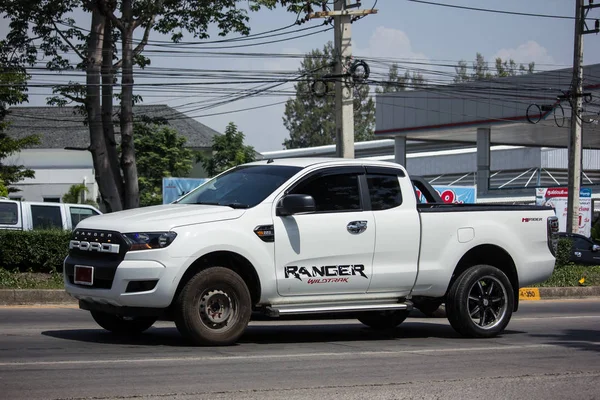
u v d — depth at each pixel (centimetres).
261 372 695
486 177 4044
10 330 975
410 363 773
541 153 5134
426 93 4219
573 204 2725
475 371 738
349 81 2255
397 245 923
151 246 785
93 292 802
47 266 1630
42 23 2391
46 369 682
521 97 3788
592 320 1305
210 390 612
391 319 1072
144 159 4384
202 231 806
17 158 5072
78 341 867
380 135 4428
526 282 1025
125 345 837
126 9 2355
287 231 856
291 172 894
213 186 931
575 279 2014
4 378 641
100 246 803
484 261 1017
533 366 777
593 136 4562
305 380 666
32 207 1952
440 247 955
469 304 990
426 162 5488
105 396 582
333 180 907
